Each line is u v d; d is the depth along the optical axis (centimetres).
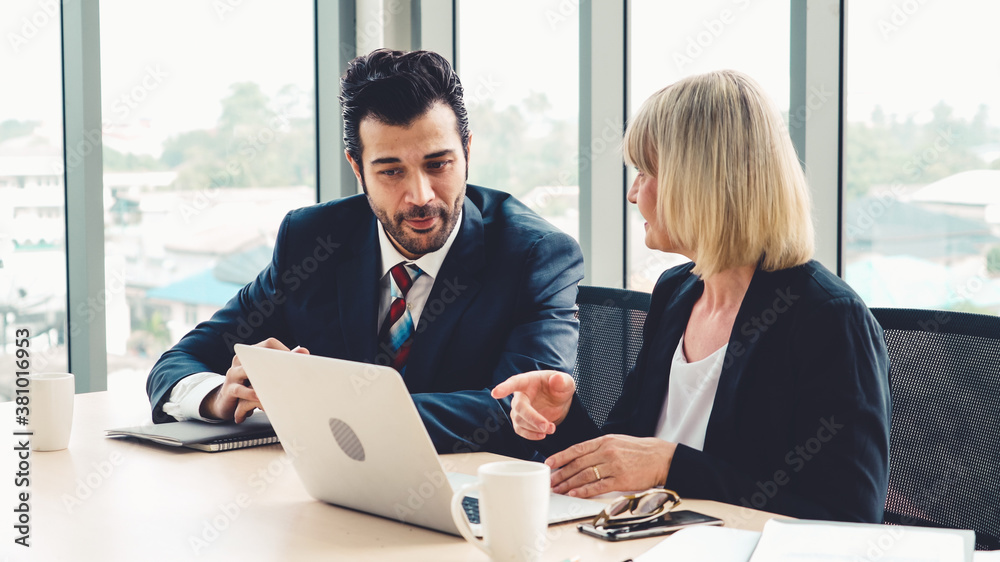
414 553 97
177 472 129
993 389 123
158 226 274
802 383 124
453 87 168
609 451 120
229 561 94
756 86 134
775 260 131
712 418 133
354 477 108
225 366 181
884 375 124
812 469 118
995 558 88
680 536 96
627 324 179
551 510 110
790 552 88
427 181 166
